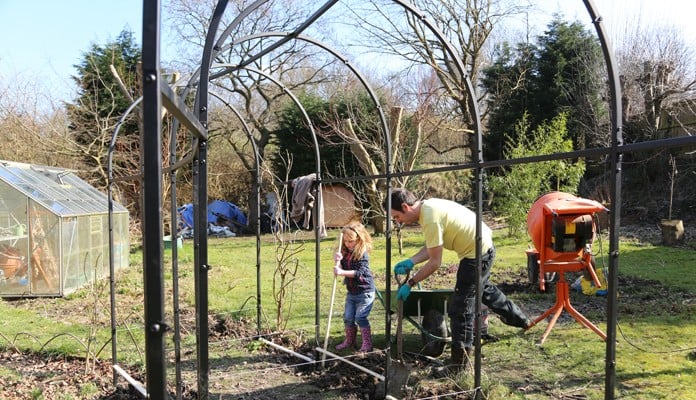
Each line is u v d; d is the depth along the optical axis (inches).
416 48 606.5
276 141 792.9
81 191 416.2
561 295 194.5
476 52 595.8
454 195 711.1
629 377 157.6
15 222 327.0
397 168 491.2
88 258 370.6
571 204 188.7
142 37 55.9
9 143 682.2
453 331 166.6
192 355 195.2
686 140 74.0
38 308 295.7
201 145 117.3
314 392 156.3
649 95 570.9
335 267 187.0
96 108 651.5
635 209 588.1
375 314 249.0
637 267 335.9
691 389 146.8
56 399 152.0
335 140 706.8
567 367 168.6
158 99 56.3
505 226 602.9
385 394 148.2
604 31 84.8
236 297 291.9
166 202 557.9
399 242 446.9
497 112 735.7
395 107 482.3
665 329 202.4
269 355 193.3
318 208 198.8
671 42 622.2
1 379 169.5
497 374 164.1
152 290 58.5
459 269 166.4
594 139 628.4
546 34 706.2
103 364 186.9
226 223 767.1
